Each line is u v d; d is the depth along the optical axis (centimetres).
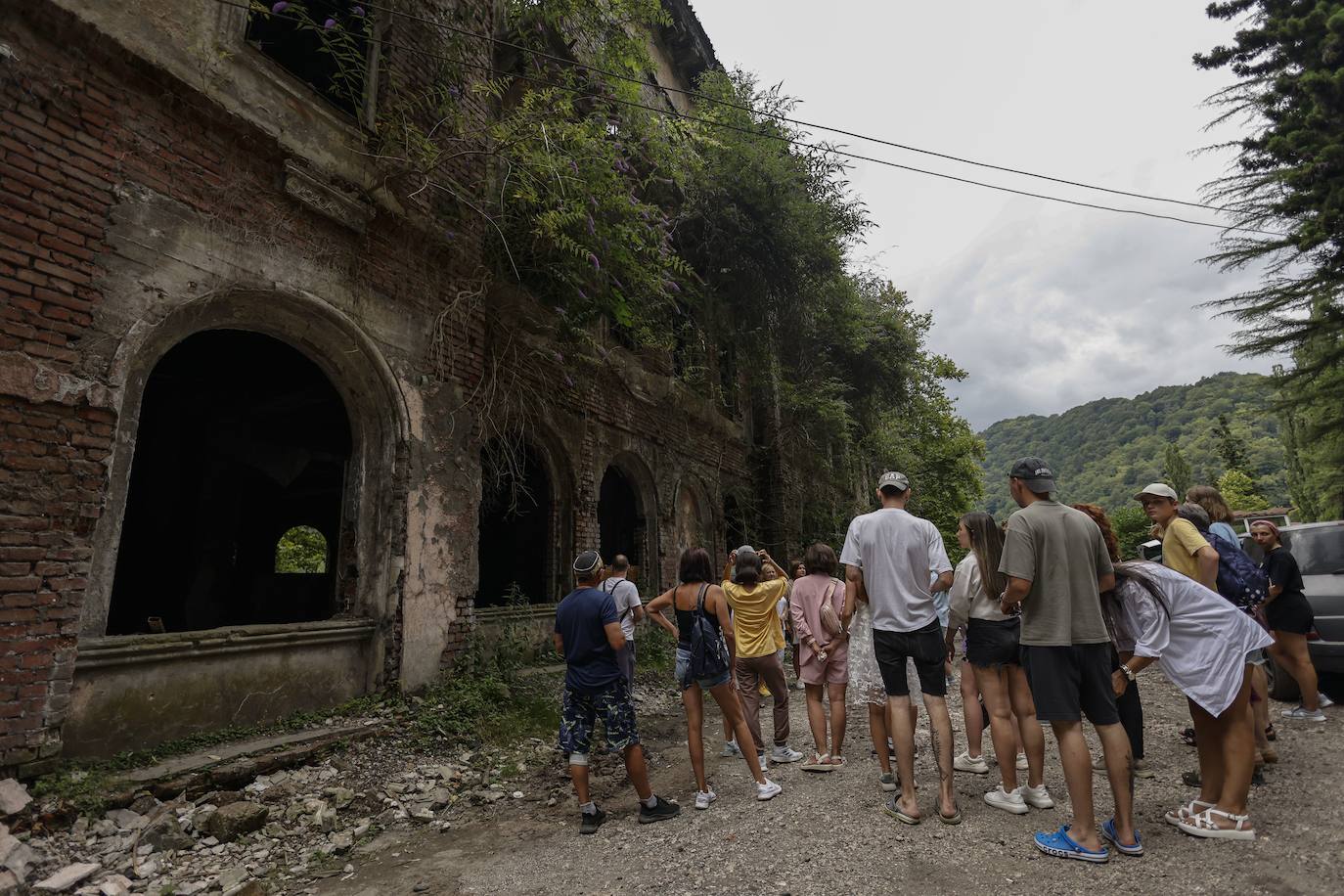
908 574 414
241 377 843
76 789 383
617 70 970
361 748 536
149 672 459
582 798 412
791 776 504
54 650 394
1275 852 326
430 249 724
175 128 487
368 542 648
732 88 1352
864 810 412
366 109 670
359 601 639
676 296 1279
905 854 345
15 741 373
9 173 394
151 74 466
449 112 738
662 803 427
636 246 923
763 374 1562
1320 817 365
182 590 899
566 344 952
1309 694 571
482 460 879
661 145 1034
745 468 1664
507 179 764
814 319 1614
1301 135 1442
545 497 985
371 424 664
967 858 337
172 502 898
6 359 385
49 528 399
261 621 1157
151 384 848
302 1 681
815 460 1939
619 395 1132
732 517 1606
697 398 1390
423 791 489
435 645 676
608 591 662
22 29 404
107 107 445
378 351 642
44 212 409
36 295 401
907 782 395
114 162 447
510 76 829
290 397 878
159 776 420
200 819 396
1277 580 568
